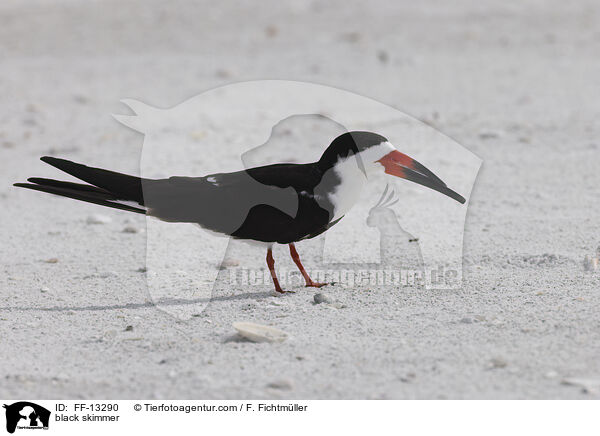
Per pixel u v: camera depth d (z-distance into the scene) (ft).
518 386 25.11
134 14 108.06
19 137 64.80
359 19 105.29
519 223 43.06
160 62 86.99
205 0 115.55
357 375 26.27
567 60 85.56
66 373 27.32
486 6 111.45
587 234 40.75
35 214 48.80
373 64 85.56
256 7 111.86
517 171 52.54
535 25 101.24
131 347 29.40
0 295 35.76
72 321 32.37
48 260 40.57
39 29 100.83
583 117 64.80
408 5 112.57
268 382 26.07
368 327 30.14
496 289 33.86
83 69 84.99
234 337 29.58
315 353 28.02
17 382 26.68
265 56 88.84
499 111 67.62
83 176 32.94
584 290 32.89
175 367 27.45
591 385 24.90
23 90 77.87
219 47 92.94
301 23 103.65
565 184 49.49
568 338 28.07
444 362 26.81
